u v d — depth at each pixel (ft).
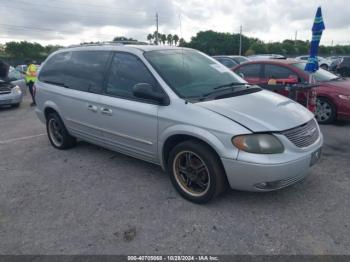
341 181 12.99
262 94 12.95
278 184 10.25
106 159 16.49
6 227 10.68
